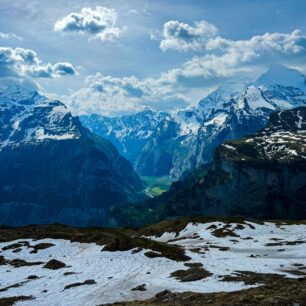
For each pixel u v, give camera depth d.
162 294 56.41
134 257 82.44
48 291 61.84
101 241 94.69
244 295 50.22
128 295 58.00
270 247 102.88
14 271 76.69
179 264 77.38
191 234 139.25
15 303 56.19
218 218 155.50
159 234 155.62
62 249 93.25
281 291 50.78
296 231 129.75
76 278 68.69
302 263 76.81
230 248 104.38
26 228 129.62
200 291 56.66
